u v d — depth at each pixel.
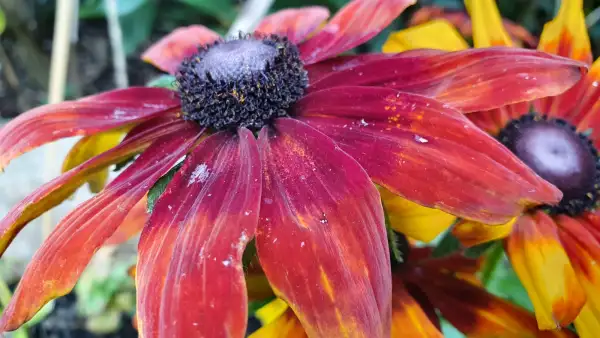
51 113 0.09
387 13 0.09
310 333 0.06
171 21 0.36
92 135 0.10
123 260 0.23
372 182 0.06
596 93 0.10
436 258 0.10
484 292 0.09
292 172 0.07
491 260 0.10
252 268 0.08
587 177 0.09
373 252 0.06
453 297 0.09
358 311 0.06
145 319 0.06
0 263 0.22
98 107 0.09
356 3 0.10
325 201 0.06
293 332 0.08
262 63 0.08
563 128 0.10
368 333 0.06
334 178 0.07
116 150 0.08
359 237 0.06
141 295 0.06
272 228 0.06
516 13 0.27
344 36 0.10
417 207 0.08
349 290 0.06
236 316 0.05
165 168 0.07
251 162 0.07
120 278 0.22
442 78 0.08
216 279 0.05
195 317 0.05
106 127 0.09
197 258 0.06
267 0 0.17
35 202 0.07
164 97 0.10
